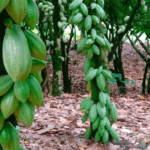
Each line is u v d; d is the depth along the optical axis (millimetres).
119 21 6270
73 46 13602
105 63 3035
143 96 7074
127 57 13648
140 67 12258
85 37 2924
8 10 802
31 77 953
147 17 5762
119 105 5586
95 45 2900
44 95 6445
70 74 10867
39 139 3273
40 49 911
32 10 881
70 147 3070
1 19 857
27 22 889
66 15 7531
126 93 7840
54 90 6539
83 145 3123
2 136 938
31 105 969
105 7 5359
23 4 804
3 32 887
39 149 2955
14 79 785
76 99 5996
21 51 805
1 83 887
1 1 739
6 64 792
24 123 948
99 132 3064
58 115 4477
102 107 3002
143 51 14438
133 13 4020
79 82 9844
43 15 7145
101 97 2975
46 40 6891
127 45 15719
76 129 3740
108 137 3260
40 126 3805
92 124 3275
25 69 809
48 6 6160
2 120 934
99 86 2930
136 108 5348
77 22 2812
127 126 4055
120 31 4172
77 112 4797
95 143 3154
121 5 5422
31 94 932
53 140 3262
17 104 920
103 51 2998
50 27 6707
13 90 913
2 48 864
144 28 5723
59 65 6551
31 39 903
